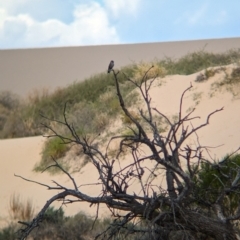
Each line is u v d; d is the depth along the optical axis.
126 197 17.73
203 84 52.97
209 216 18.47
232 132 43.31
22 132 68.88
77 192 18.05
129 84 59.69
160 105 52.25
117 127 51.25
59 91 72.88
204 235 18.44
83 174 47.84
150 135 47.12
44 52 175.75
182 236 18.12
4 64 166.12
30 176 52.00
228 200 21.09
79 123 55.12
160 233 18.16
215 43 170.25
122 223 18.45
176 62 70.62
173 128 18.12
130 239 20.45
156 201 17.50
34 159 54.72
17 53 176.12
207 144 42.91
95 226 33.28
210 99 50.25
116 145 47.84
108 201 17.94
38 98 75.94
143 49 175.62
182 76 57.00
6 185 51.56
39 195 46.94
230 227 17.72
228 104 48.62
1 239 33.47
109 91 61.84
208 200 19.14
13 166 54.94
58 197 17.94
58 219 34.41
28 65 165.50
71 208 41.25
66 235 32.84
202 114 48.50
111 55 173.25
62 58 171.38
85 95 67.06
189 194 17.84
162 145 17.34
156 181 38.34
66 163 50.41
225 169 23.19
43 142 57.41
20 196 47.72
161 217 17.88
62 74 160.25
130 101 54.62
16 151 57.91
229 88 50.59
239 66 52.09
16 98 98.38
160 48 174.12
